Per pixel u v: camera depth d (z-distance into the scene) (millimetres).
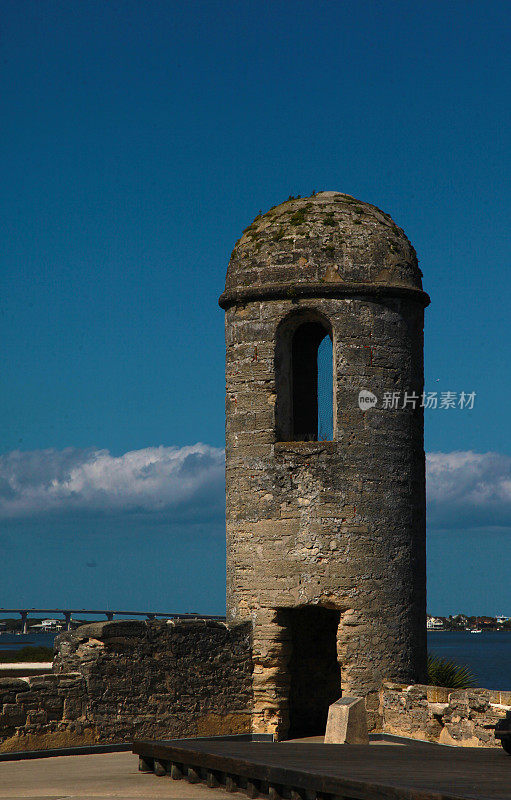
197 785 19500
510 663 130625
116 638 26734
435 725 26781
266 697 29078
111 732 26344
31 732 24844
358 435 29266
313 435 32125
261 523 29484
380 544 29172
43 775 21562
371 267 29750
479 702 25547
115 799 18000
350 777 15836
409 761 18047
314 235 29859
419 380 30672
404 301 30219
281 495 29359
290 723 31828
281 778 17031
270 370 29703
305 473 29219
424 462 30938
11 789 19531
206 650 28422
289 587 29000
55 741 25250
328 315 29422
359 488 29125
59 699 25484
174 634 27844
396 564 29328
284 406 30047
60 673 26031
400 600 29281
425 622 30297
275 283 29766
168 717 27453
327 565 28812
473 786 14906
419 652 29719
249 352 30000
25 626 84500
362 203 31469
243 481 29844
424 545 30562
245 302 30188
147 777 20672
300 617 32312
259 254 30172
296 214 30531
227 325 30703
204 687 28266
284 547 29172
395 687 28219
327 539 28891
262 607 29266
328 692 32312
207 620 28562
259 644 29219
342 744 21422
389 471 29516
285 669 29359
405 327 30219
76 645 26453
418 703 27328
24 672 33312
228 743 21266
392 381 29797
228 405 30422
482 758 18609
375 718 28500
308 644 32312
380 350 29672
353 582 28812
